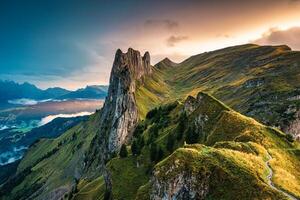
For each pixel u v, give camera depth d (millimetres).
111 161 145000
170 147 132250
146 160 134750
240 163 65875
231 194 59031
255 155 75625
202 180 63875
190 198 63719
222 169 63594
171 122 169375
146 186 80875
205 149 73312
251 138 89125
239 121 102812
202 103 137000
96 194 151000
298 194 59688
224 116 109062
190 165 66688
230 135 99125
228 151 70812
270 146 86812
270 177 65188
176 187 66188
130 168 135000
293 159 82375
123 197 118562
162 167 70688
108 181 137500
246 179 60875
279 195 55906
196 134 124875
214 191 61531
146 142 159750
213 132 106062
